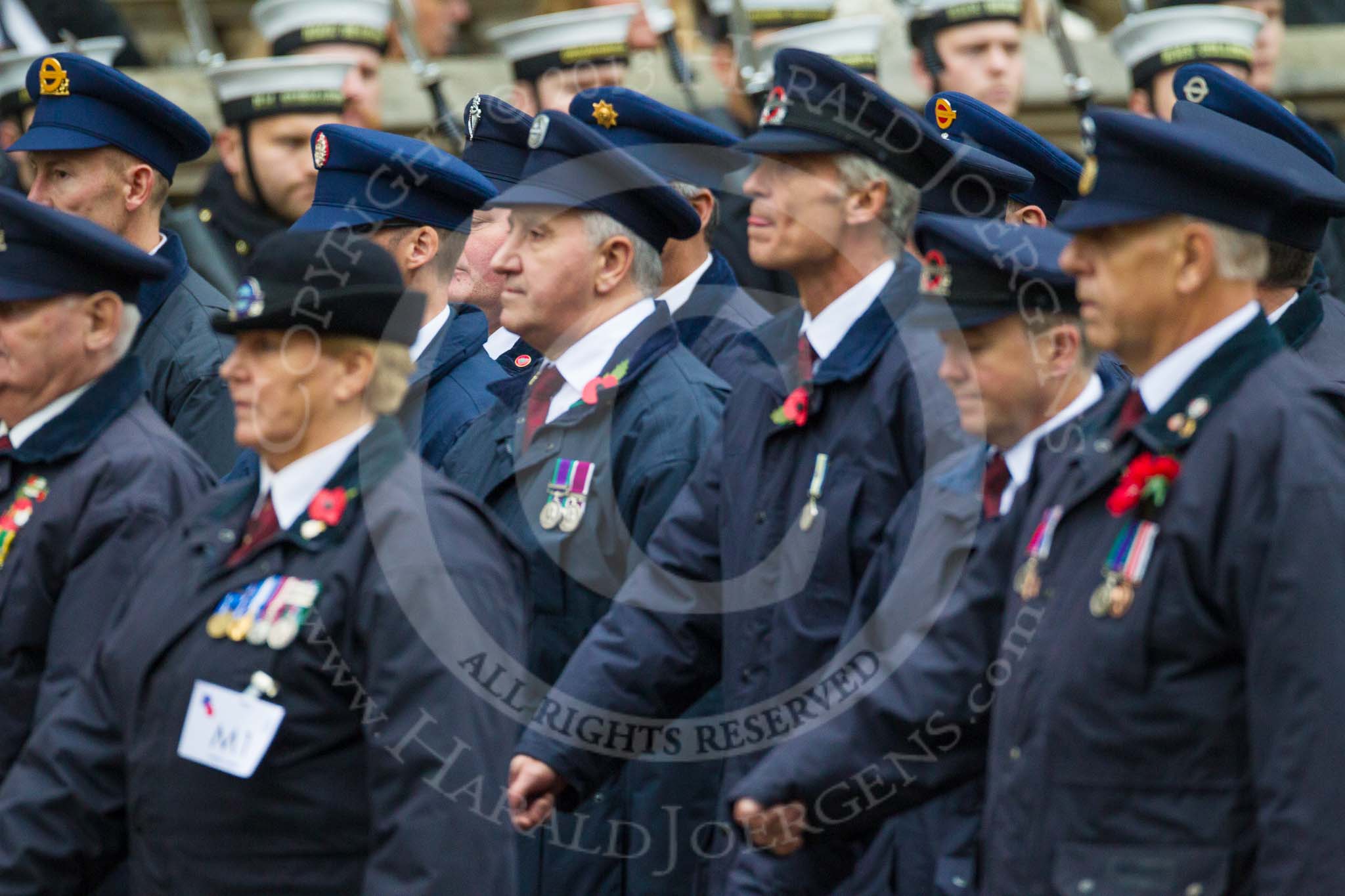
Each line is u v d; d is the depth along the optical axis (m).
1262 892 11.78
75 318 16.17
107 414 16.23
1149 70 24.56
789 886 15.37
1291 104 27.34
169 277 20.06
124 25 28.67
